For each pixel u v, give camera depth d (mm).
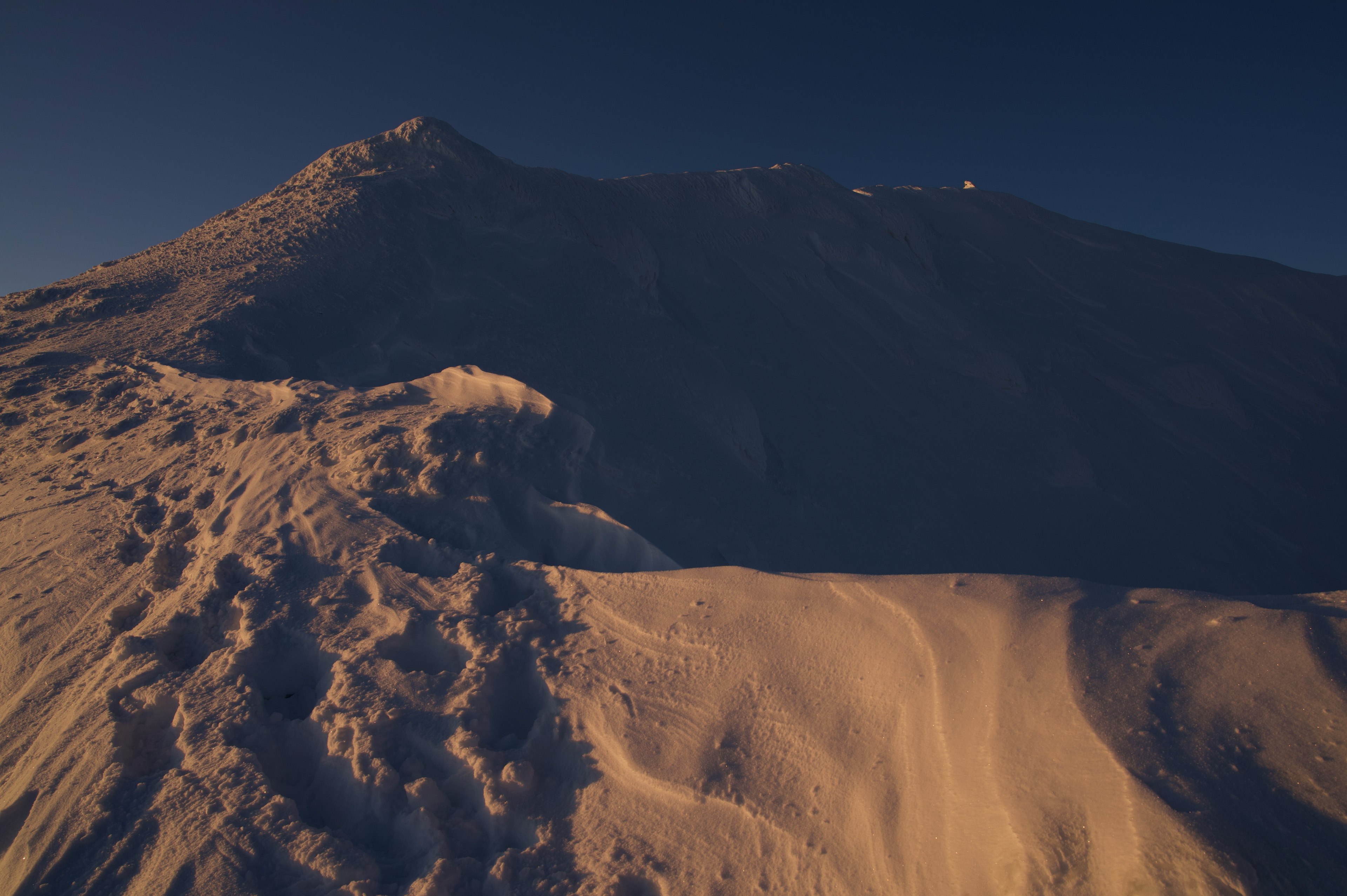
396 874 2090
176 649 3215
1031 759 1851
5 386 7023
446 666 2967
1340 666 1818
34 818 2357
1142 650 2072
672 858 2033
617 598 3154
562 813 2256
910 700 2221
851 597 2746
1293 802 1539
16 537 4598
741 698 2473
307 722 2629
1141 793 1618
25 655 3402
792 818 2041
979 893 1673
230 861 2064
